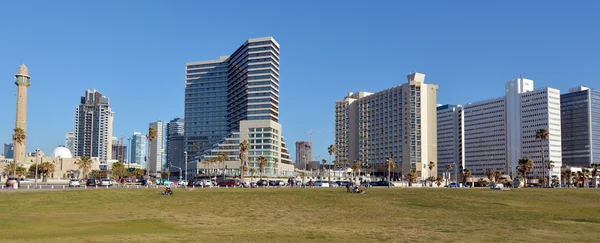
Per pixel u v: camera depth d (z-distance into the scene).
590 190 135.62
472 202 87.62
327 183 161.25
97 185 140.25
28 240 37.00
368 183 175.38
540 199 97.00
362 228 49.91
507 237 43.91
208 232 45.03
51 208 68.56
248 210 69.12
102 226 48.28
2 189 102.81
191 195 92.19
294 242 39.00
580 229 51.09
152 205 74.81
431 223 55.88
